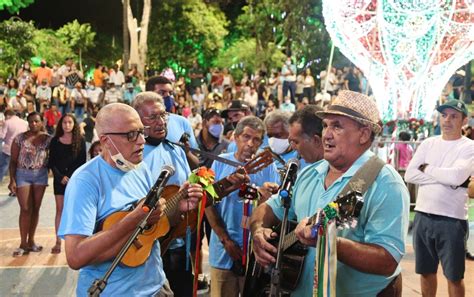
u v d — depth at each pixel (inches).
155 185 139.6
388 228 128.1
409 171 224.5
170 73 1127.6
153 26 1544.0
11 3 1344.7
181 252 197.8
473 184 212.1
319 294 118.8
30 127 345.7
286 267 139.6
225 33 1563.7
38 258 338.3
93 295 135.3
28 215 346.3
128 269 146.4
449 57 549.3
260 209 153.6
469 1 525.0
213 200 174.2
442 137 223.3
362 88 967.0
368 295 133.6
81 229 140.3
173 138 222.4
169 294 158.9
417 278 301.7
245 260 191.2
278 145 215.3
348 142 133.7
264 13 1393.9
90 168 147.3
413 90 555.8
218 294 201.2
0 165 600.4
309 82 979.9
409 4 526.9
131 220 137.3
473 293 274.8
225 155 208.7
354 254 125.3
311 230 121.0
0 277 303.3
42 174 347.3
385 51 546.6
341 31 551.2
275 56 1387.8
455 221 217.2
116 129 146.6
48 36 1413.6
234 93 985.5
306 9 1279.5
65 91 890.7
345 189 130.6
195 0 1551.4
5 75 1266.0
